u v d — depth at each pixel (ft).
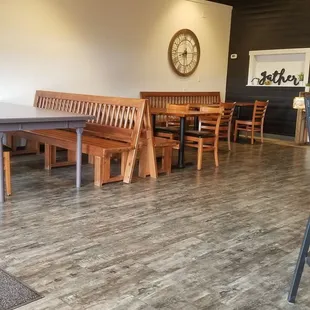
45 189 14.06
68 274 8.09
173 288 7.69
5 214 11.41
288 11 29.35
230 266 8.75
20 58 20.71
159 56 27.58
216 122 19.10
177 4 28.02
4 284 7.59
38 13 20.97
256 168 19.15
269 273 8.48
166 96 28.25
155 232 10.55
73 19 22.45
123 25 25.00
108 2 23.93
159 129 20.27
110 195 13.66
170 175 16.98
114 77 25.14
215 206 13.00
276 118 31.07
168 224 11.18
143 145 15.90
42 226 10.62
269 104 31.35
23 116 12.46
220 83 32.91
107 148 14.37
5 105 16.69
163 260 8.91
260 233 10.81
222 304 7.20
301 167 19.71
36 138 17.16
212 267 8.66
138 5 25.61
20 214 11.46
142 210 12.26
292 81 29.89
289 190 15.30
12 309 6.78
